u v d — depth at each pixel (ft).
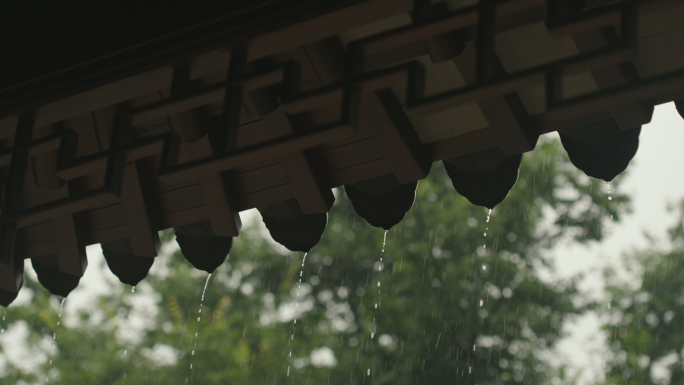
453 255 62.03
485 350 60.59
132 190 14.43
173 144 13.32
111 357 61.93
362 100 13.35
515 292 61.67
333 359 62.80
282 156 13.93
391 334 59.77
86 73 13.56
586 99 12.46
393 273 61.16
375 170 14.11
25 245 15.06
